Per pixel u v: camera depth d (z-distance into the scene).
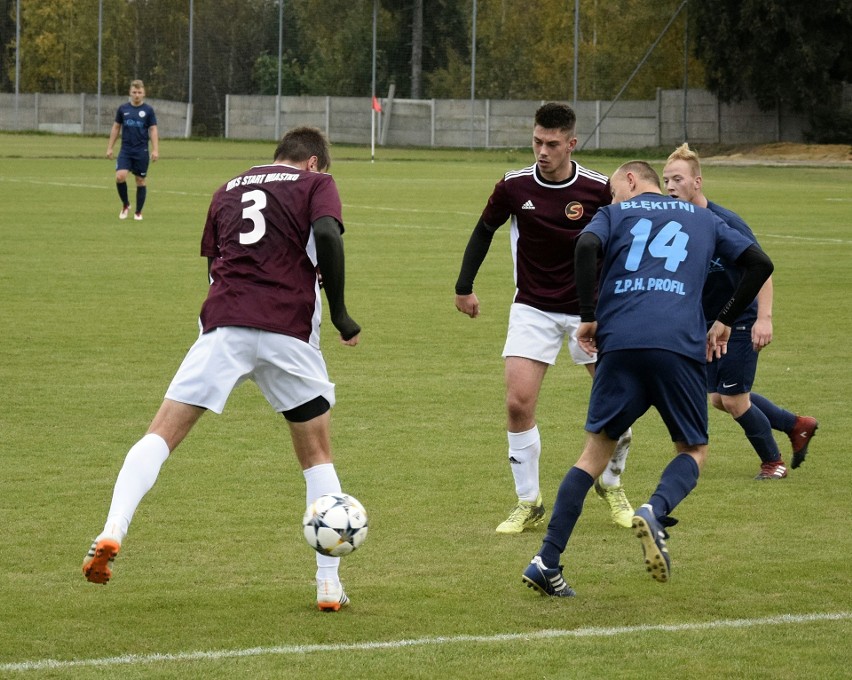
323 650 10.00
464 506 14.59
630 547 13.23
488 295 32.66
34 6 133.00
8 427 18.06
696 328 11.37
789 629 10.63
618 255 11.60
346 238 45.81
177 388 10.98
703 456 11.60
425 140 131.38
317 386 11.23
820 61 116.19
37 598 11.23
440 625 10.67
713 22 118.31
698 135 125.62
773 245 44.88
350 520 10.75
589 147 128.25
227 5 131.88
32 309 28.89
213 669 9.55
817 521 14.09
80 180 70.19
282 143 11.89
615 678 9.46
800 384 22.11
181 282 33.56
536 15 133.62
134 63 135.38
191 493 14.88
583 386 21.97
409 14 132.12
